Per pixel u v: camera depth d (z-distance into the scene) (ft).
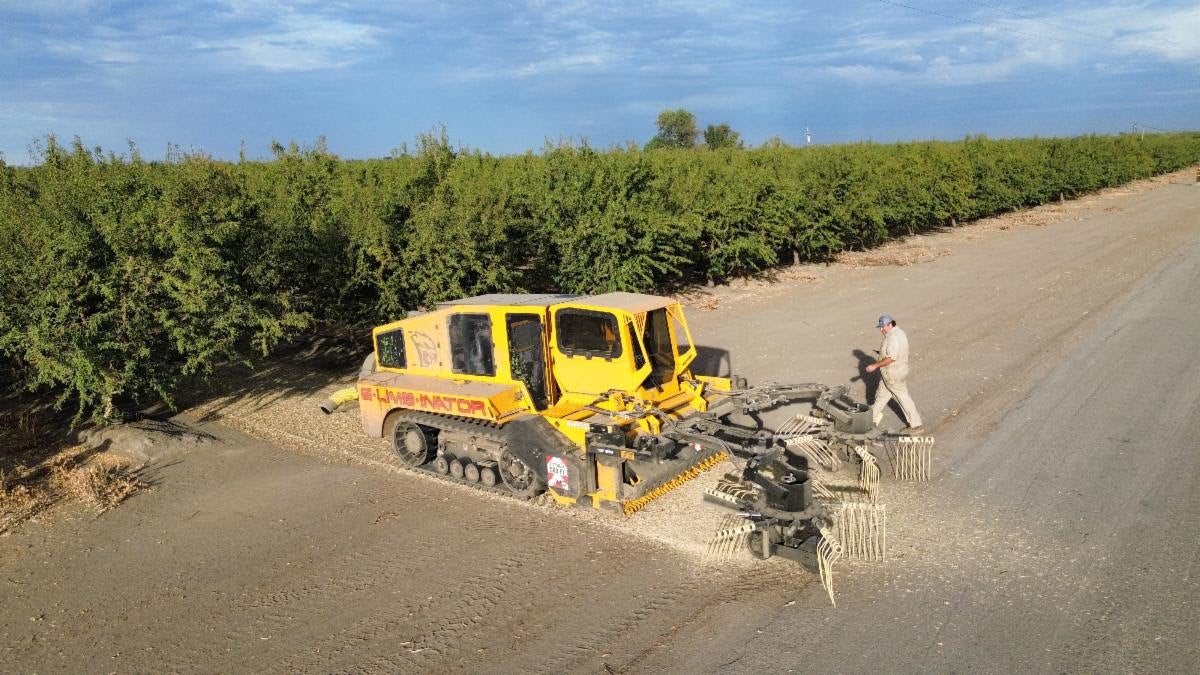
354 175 69.31
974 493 27.76
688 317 60.59
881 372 34.17
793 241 78.84
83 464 33.91
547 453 27.14
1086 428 33.50
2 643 21.02
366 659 19.57
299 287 45.42
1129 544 23.50
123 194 37.11
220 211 37.40
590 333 28.71
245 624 21.45
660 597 21.84
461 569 23.93
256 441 36.68
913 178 102.37
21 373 40.14
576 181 58.70
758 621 20.43
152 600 22.97
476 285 47.42
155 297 35.91
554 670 18.72
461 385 30.91
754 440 25.91
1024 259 83.05
